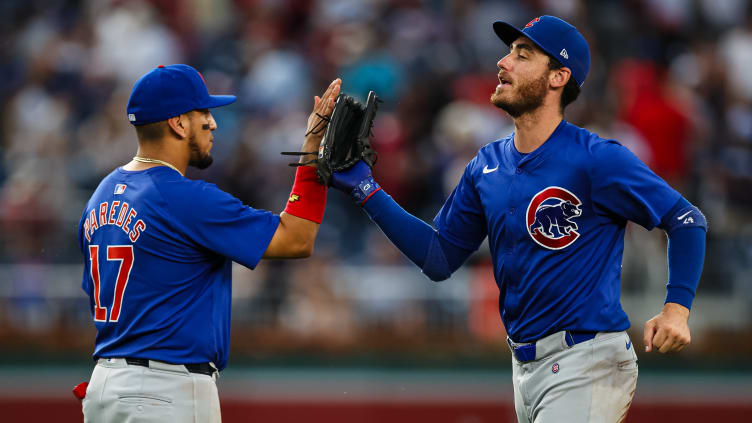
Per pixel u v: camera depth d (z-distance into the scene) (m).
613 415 15.34
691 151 38.66
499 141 16.66
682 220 15.03
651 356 32.34
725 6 48.81
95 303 15.58
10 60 46.56
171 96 15.33
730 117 42.16
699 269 15.01
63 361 32.81
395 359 32.62
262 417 32.50
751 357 32.41
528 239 15.54
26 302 33.31
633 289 32.19
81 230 16.17
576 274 15.36
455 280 33.03
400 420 32.50
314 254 33.88
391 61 41.44
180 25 48.19
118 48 45.50
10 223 34.12
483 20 44.84
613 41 46.56
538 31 15.69
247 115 41.66
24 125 42.84
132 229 15.12
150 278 15.05
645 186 15.09
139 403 14.81
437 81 41.00
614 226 15.61
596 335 15.35
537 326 15.61
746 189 36.66
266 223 15.48
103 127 40.59
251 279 33.12
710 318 33.53
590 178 15.24
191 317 15.14
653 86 38.88
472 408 32.25
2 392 32.56
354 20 44.81
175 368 15.00
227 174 37.75
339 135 16.14
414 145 38.97
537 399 15.69
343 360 32.66
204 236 15.10
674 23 48.09
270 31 45.62
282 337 32.75
